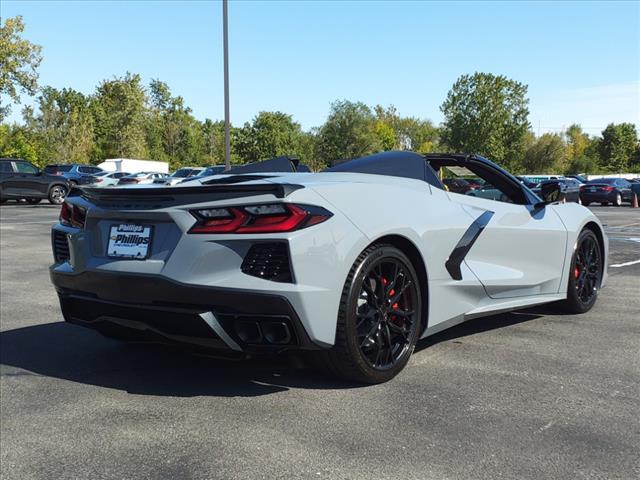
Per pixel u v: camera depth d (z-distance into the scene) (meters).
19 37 30.52
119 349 3.58
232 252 2.49
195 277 2.50
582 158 85.38
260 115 75.56
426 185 3.30
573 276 4.27
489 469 1.99
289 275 2.46
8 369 3.19
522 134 72.31
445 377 2.94
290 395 2.71
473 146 71.81
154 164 47.16
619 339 3.67
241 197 2.53
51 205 21.95
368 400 2.63
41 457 2.16
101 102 70.44
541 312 4.48
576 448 2.15
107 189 2.79
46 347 3.63
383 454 2.11
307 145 80.12
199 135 86.31
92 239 2.88
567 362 3.18
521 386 2.80
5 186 21.27
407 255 3.02
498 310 3.60
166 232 2.62
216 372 3.09
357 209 2.72
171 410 2.57
